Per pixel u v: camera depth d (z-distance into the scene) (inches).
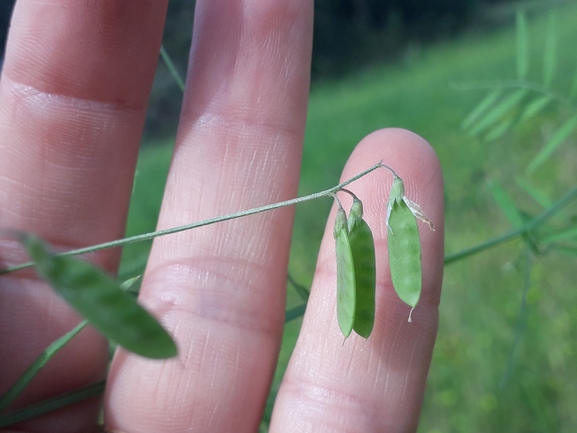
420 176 3.4
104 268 3.7
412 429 3.3
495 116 4.1
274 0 3.5
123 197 3.7
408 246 2.6
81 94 3.4
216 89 3.7
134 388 3.3
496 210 7.9
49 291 3.5
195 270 3.6
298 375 3.3
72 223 3.6
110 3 3.2
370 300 2.8
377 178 3.4
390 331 3.2
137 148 3.7
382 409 3.2
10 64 3.4
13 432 3.2
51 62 3.3
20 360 3.4
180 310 3.5
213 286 3.5
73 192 3.5
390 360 3.2
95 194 3.6
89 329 3.6
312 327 3.4
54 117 3.4
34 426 3.3
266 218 3.6
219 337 3.5
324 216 9.3
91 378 3.6
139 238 2.5
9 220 3.5
